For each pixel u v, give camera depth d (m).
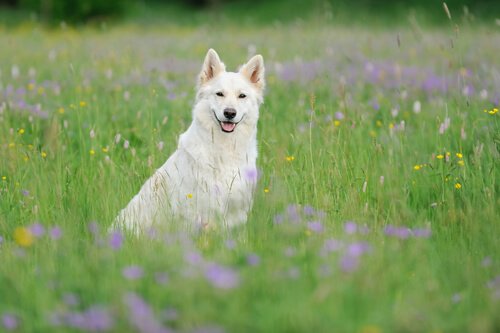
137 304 5.77
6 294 6.69
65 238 7.85
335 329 5.66
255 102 10.69
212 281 6.10
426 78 18.86
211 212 10.06
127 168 10.97
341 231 8.23
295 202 9.80
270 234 8.22
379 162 10.95
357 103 15.20
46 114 14.77
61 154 11.73
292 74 19.61
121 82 18.31
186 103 16.11
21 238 7.48
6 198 9.95
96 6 49.28
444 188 10.22
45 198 9.66
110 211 9.75
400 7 58.69
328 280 6.30
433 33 33.25
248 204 10.34
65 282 6.66
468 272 7.05
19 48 26.86
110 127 13.91
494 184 10.05
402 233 8.12
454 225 8.90
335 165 10.22
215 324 5.61
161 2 84.56
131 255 7.43
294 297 6.16
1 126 13.08
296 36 28.62
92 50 25.91
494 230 8.34
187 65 22.45
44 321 5.91
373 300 6.14
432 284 6.76
